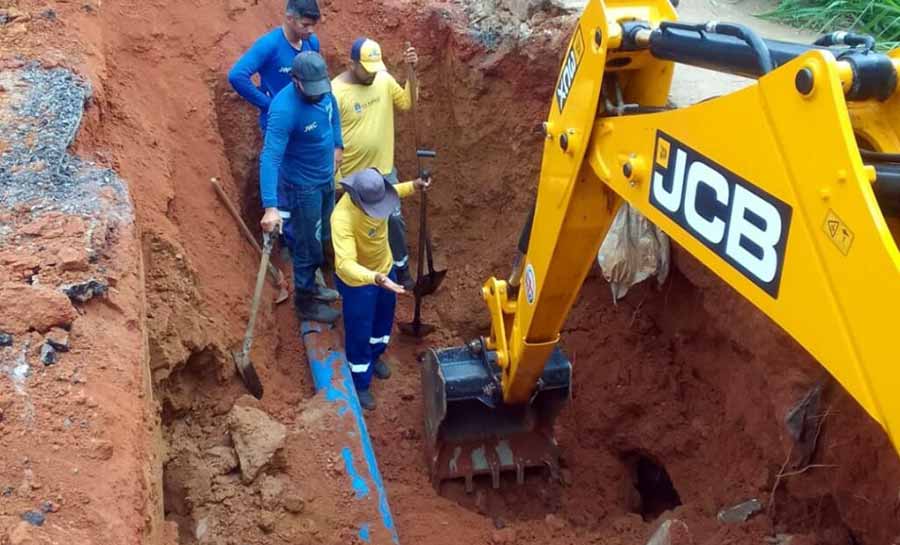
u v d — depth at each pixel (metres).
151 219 6.02
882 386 2.52
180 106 7.45
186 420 6.04
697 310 6.93
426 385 6.88
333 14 9.14
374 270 6.80
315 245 7.15
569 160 4.37
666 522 5.97
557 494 7.02
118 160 5.89
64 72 6.00
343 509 5.82
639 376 7.48
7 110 5.59
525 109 8.56
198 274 6.52
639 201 3.80
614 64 4.04
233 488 5.69
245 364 6.39
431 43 8.97
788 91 2.77
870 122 3.05
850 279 2.60
